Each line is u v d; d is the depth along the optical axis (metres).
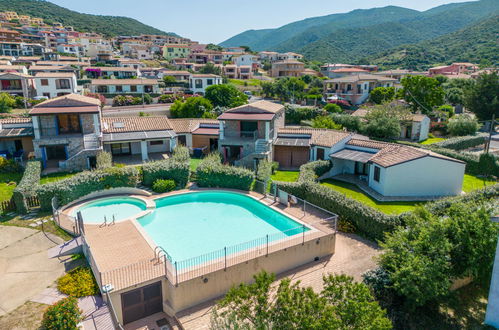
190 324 15.92
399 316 17.09
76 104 36.75
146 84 88.75
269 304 12.53
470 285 19.97
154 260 18.52
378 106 58.12
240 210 27.81
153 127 40.91
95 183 28.06
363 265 20.69
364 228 24.11
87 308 15.31
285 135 43.12
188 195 30.02
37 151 34.56
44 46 150.12
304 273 20.27
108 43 170.88
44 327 13.84
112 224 23.30
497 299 16.06
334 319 11.16
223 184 31.58
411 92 70.50
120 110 65.25
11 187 29.09
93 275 17.34
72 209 25.88
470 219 17.95
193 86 96.69
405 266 16.47
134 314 16.64
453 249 17.62
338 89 95.19
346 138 39.91
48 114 34.75
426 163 31.08
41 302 15.55
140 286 16.33
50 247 20.20
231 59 164.75
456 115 73.50
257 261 19.14
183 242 22.02
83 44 155.38
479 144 53.09
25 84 75.88
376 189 33.00
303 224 23.61
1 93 66.00
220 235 23.19
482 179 37.69
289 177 36.97
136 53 165.12
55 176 32.34
